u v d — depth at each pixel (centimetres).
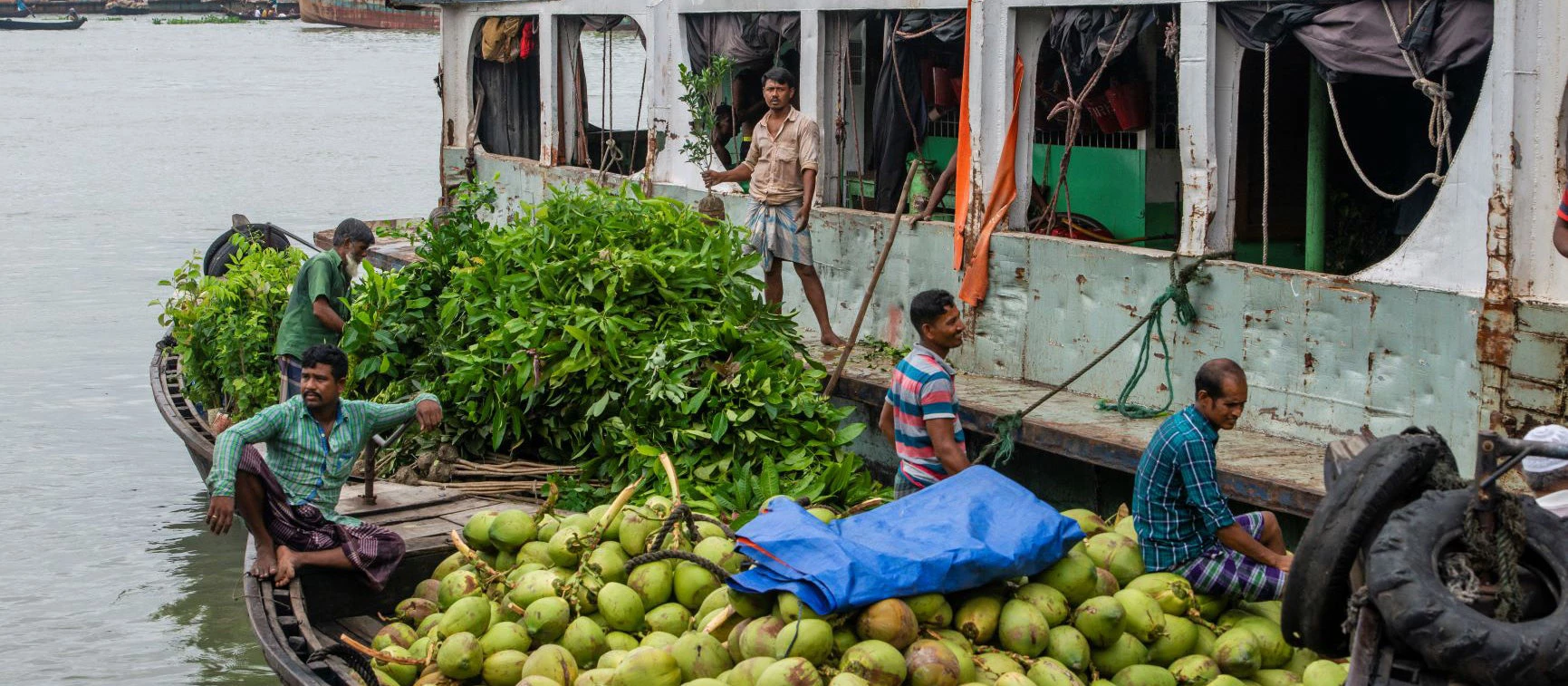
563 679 545
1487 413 689
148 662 834
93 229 2342
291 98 4666
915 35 1000
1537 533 412
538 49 1592
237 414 1064
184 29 8612
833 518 650
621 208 933
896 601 505
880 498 670
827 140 1088
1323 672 511
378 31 8344
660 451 774
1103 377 882
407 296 950
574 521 633
